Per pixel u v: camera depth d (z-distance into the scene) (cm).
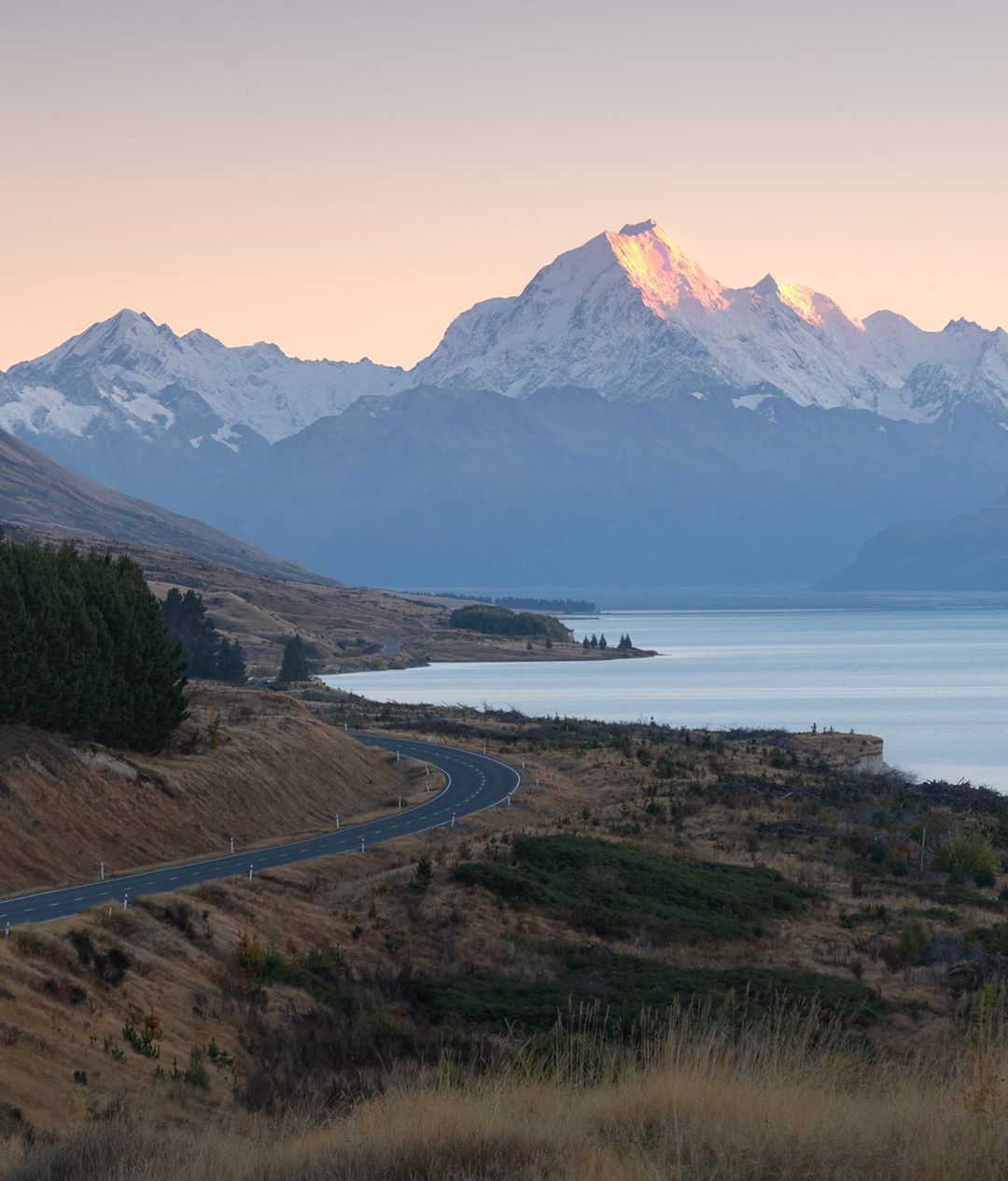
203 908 9275
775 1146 2891
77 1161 3925
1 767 12644
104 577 16275
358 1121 3647
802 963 9606
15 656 13650
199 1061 6550
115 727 15250
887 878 13238
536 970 9094
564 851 12106
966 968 8794
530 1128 3219
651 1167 2756
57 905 9469
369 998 8281
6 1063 5866
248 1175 3341
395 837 13812
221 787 15575
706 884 11756
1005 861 14562
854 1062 4031
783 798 17712
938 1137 2750
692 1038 4212
